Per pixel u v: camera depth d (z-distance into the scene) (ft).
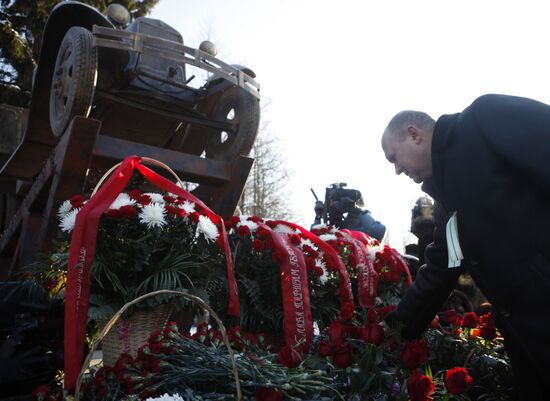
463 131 5.54
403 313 6.92
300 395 5.58
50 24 14.97
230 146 16.72
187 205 8.11
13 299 7.38
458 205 5.50
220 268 8.78
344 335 5.68
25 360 7.15
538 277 4.85
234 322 8.78
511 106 5.19
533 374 5.72
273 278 8.82
